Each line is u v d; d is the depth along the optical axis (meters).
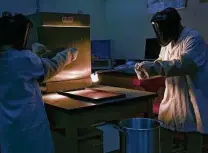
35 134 1.69
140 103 2.10
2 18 1.72
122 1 4.50
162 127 2.17
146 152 1.63
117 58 4.72
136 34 4.29
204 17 3.27
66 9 4.43
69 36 2.35
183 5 3.48
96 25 4.83
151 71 1.97
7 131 1.65
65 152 1.90
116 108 1.96
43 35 2.21
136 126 1.90
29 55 1.71
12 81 1.65
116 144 2.54
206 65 1.99
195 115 2.00
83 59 2.46
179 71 1.88
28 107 1.67
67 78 2.38
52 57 2.01
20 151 1.66
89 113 1.84
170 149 2.21
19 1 3.94
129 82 3.37
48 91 2.29
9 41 1.70
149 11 4.00
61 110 1.78
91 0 4.72
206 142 2.64
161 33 2.01
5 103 1.67
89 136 2.28
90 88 2.44
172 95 2.10
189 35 1.97
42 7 4.16
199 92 1.98
